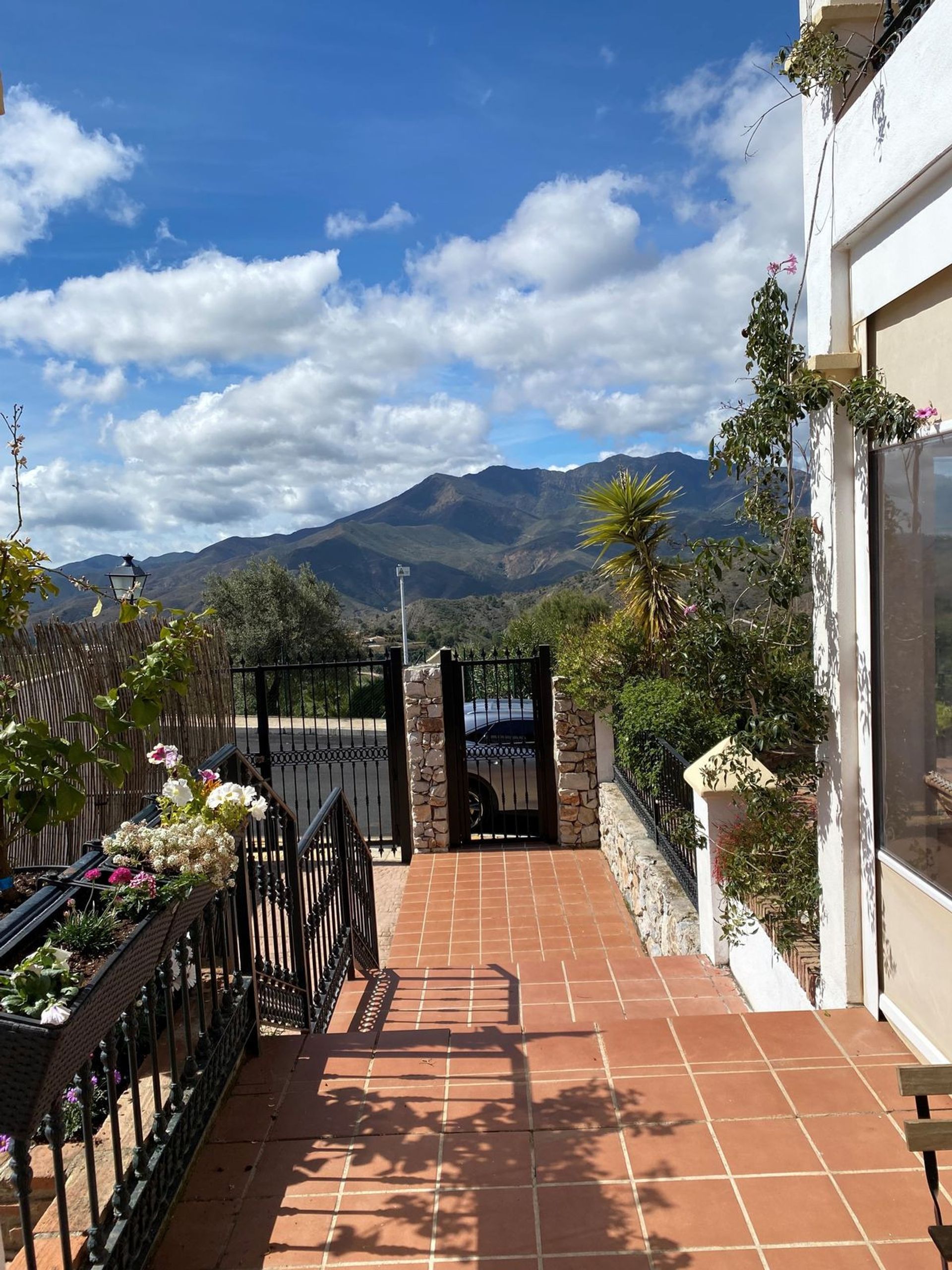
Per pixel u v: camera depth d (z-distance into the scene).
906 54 2.96
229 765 3.71
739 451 4.24
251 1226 2.59
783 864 4.73
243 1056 3.54
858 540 3.64
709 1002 5.14
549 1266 2.40
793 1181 2.70
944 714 3.05
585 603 18.69
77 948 2.26
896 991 3.55
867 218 3.29
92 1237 2.18
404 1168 2.83
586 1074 3.36
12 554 3.52
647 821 8.23
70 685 5.62
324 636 27.88
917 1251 2.40
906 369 3.24
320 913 5.14
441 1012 5.21
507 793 10.73
